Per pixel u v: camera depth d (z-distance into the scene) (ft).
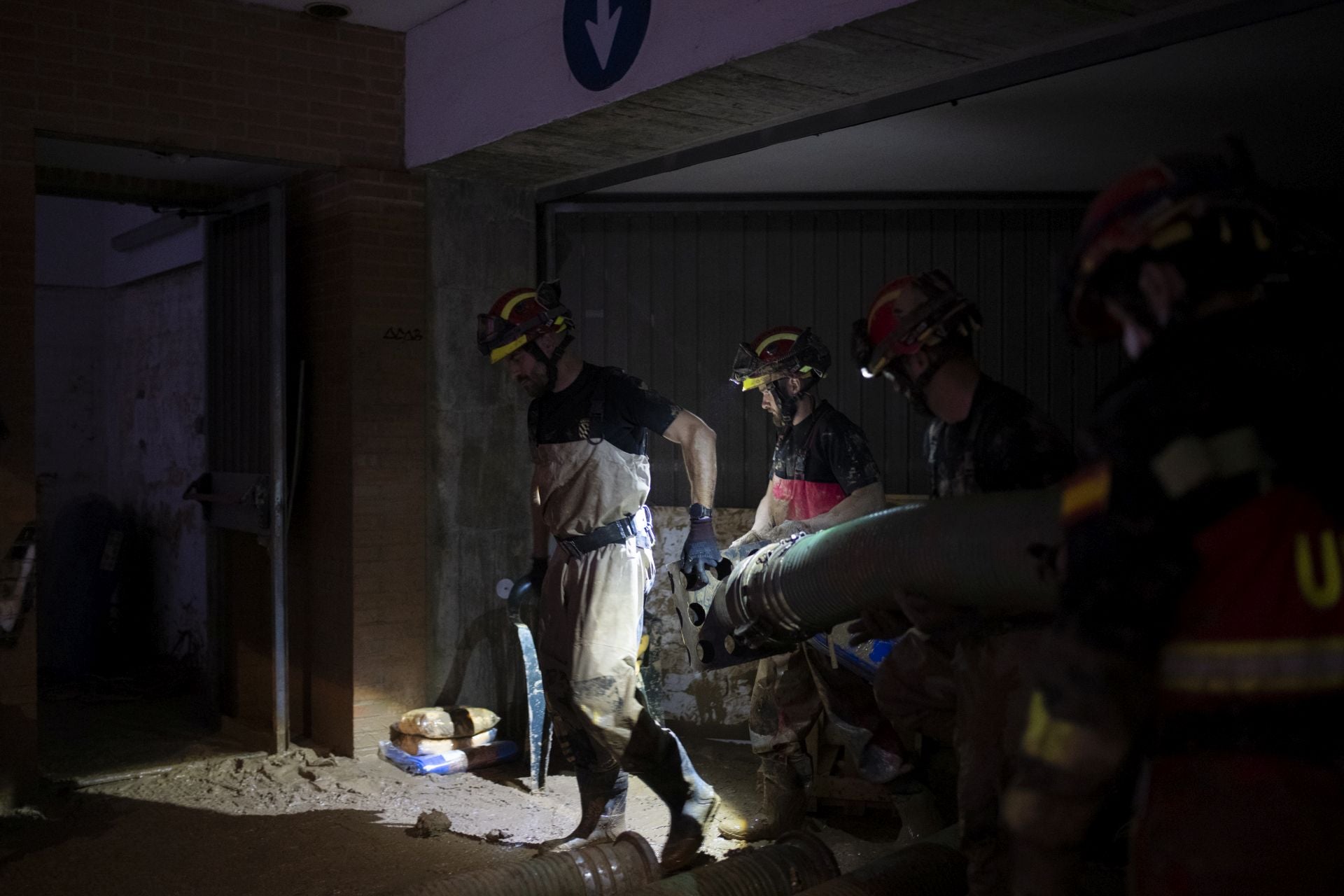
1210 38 11.82
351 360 17.71
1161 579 4.26
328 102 17.76
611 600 12.26
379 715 17.84
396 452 18.02
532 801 15.64
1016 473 7.63
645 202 19.66
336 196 18.19
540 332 12.34
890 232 19.62
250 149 17.11
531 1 15.72
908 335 7.91
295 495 19.16
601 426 12.35
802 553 9.25
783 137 15.20
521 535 19.24
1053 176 18.25
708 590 11.28
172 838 14.08
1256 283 4.81
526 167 18.07
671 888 9.67
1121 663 4.29
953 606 7.67
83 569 25.11
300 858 13.38
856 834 13.84
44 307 27.63
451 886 9.99
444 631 18.39
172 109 16.44
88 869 13.02
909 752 11.50
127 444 27.53
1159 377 4.50
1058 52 12.07
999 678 7.50
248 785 16.38
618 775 13.24
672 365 19.84
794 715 12.91
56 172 19.61
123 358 27.61
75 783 16.29
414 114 18.22
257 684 19.49
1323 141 16.33
